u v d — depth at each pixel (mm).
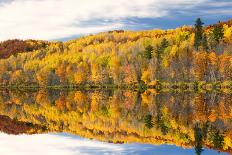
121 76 156750
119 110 78062
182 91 118312
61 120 70250
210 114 62375
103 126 60188
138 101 92562
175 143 44000
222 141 43094
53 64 195000
